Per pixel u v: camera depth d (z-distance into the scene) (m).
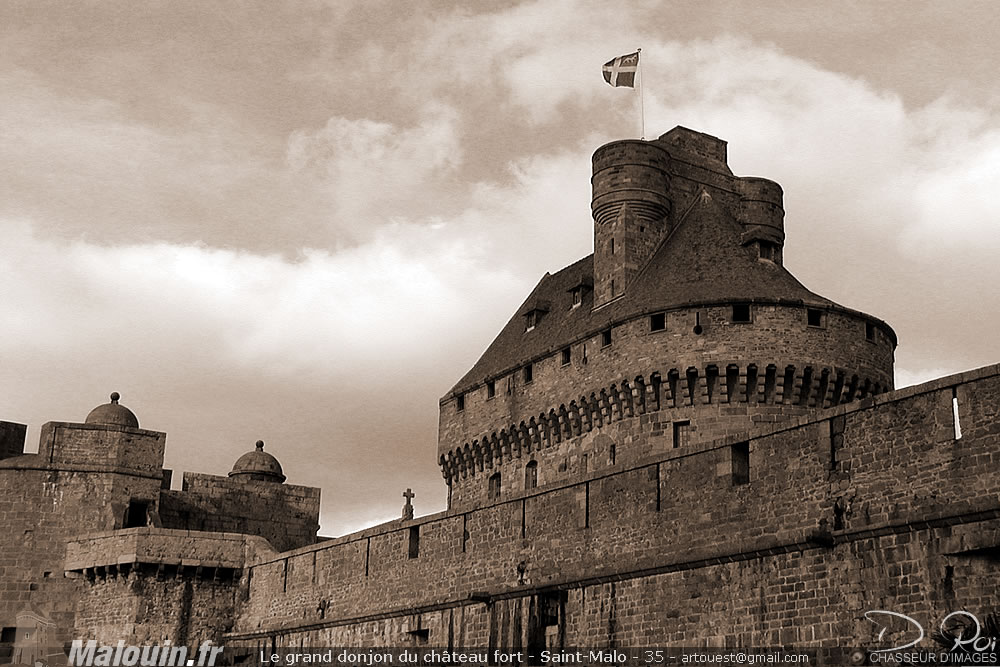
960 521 33.00
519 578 47.50
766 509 38.44
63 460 73.38
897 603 34.06
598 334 63.19
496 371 70.62
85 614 68.81
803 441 37.81
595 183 67.75
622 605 42.78
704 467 40.94
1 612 70.12
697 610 39.94
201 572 67.38
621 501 43.84
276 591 64.31
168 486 80.19
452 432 73.62
